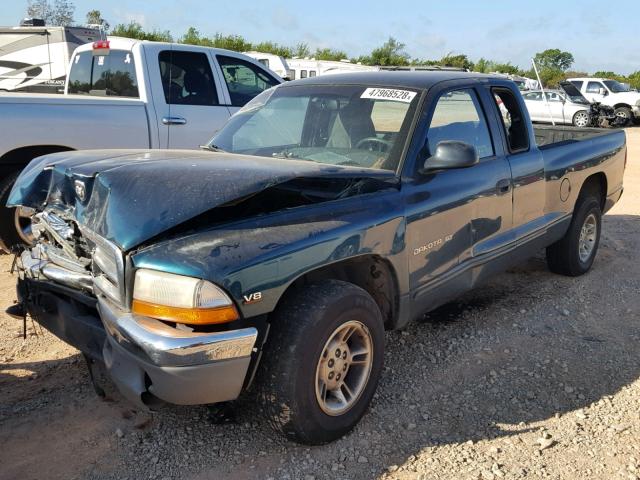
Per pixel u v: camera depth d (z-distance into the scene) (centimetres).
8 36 1272
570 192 556
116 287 293
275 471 310
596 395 388
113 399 370
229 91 759
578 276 610
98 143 640
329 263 319
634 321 506
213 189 293
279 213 318
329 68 2420
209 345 275
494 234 455
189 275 273
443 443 336
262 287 289
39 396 373
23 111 590
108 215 297
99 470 309
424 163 390
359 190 353
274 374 302
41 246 376
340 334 325
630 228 817
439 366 420
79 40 1291
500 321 496
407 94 414
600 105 2478
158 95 693
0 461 313
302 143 433
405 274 370
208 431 341
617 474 311
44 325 371
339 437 334
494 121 468
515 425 354
